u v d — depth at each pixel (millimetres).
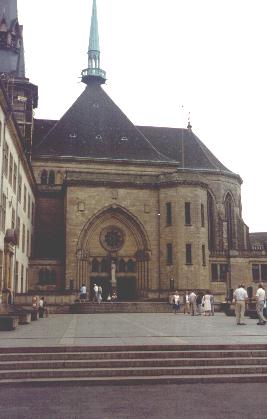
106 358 16141
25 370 15047
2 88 36156
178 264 60938
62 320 35406
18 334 22297
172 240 62125
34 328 26453
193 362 15930
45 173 70375
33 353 16188
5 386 14125
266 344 17328
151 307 50188
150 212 64125
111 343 17812
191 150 81188
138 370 15180
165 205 63500
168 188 63438
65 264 61125
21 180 54281
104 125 77188
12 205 47250
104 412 11352
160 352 16391
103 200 63125
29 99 71938
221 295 66812
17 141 48219
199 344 17234
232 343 17609
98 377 14859
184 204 62500
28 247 62500
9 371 14891
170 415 11109
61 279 62094
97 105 79875
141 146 75562
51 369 15250
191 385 14398
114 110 80062
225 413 11266
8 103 39531
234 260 68562
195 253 61406
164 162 72750
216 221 73875
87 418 10867
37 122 80500
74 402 12312
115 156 72688
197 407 11805
